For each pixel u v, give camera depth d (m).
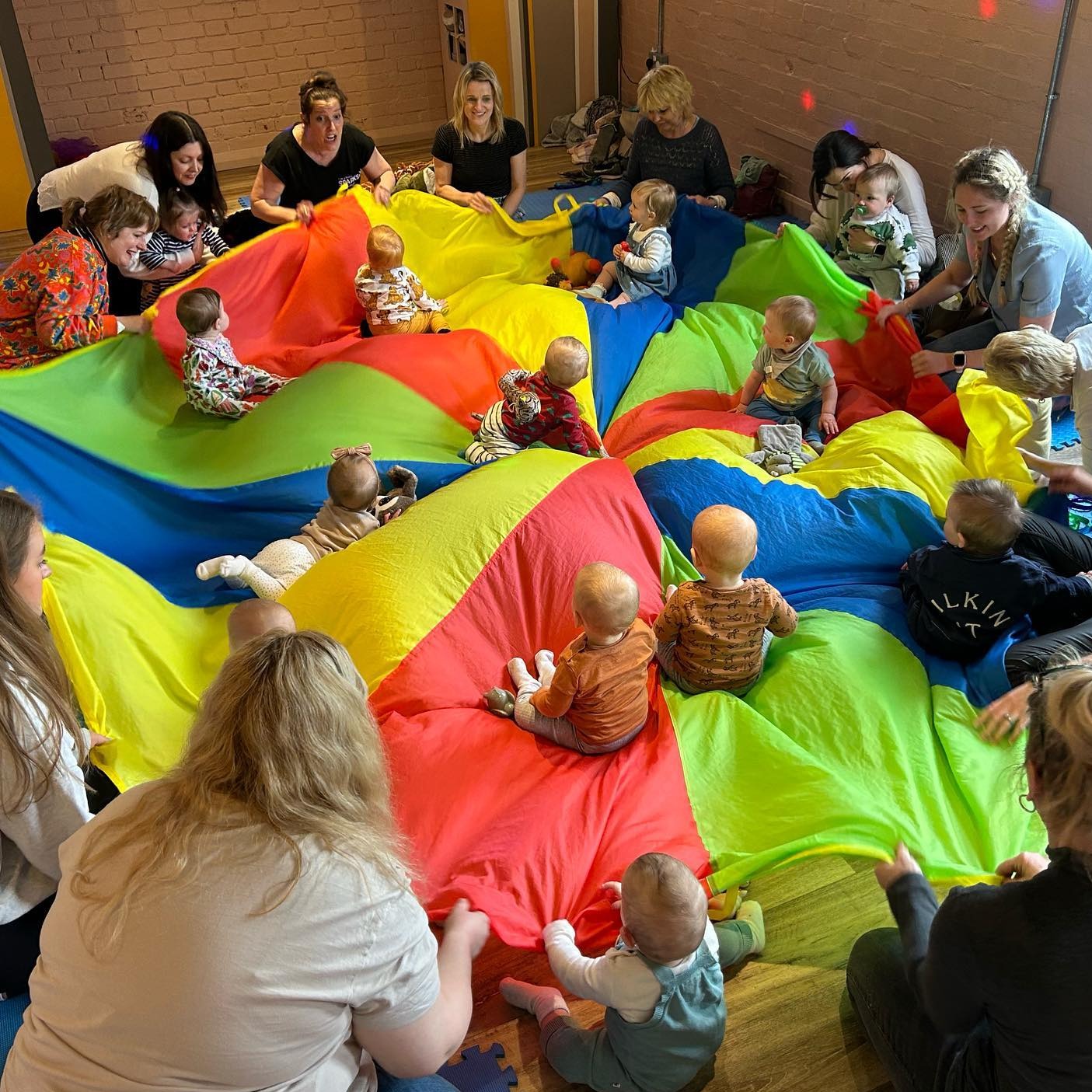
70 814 1.77
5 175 5.99
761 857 2.01
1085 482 2.78
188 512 3.06
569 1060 1.86
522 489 2.70
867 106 4.81
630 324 3.93
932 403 3.44
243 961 1.23
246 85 7.18
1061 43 3.70
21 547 1.82
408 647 2.39
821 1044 1.95
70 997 1.28
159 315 3.52
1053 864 1.36
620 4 6.70
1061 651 2.36
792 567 2.78
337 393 3.25
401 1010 1.38
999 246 3.25
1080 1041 1.34
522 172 4.81
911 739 2.32
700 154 4.66
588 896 2.02
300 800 1.30
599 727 2.22
